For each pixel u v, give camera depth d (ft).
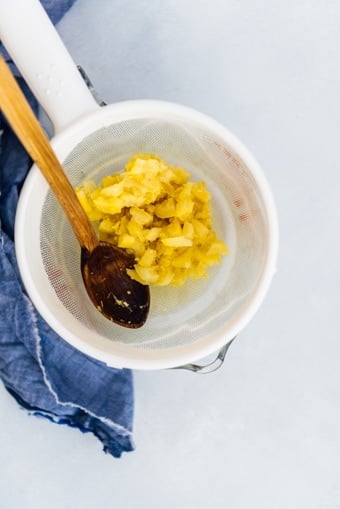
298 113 2.43
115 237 2.18
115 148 2.18
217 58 2.41
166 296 2.21
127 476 2.45
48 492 2.43
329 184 2.43
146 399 2.43
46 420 2.43
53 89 2.00
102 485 2.44
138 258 2.16
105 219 2.17
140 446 2.44
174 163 2.24
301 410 2.45
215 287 2.19
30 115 1.81
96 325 2.18
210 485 2.45
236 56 2.41
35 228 2.07
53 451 2.43
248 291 2.10
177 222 2.15
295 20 2.42
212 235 2.20
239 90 2.42
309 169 2.43
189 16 2.40
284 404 2.44
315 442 2.45
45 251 2.11
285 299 2.43
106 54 2.40
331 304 2.44
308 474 2.45
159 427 2.44
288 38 2.42
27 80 2.00
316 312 2.44
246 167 2.06
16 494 2.43
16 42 1.97
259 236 2.11
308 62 2.42
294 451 2.45
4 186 2.31
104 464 2.44
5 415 2.42
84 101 2.01
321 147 2.43
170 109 2.03
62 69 1.99
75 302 2.15
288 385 2.44
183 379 2.43
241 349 2.44
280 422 2.45
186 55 2.41
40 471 2.43
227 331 2.04
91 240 2.07
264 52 2.42
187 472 2.45
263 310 2.43
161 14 2.40
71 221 2.02
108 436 2.38
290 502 2.45
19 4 1.94
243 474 2.45
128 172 2.12
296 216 2.43
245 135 2.42
